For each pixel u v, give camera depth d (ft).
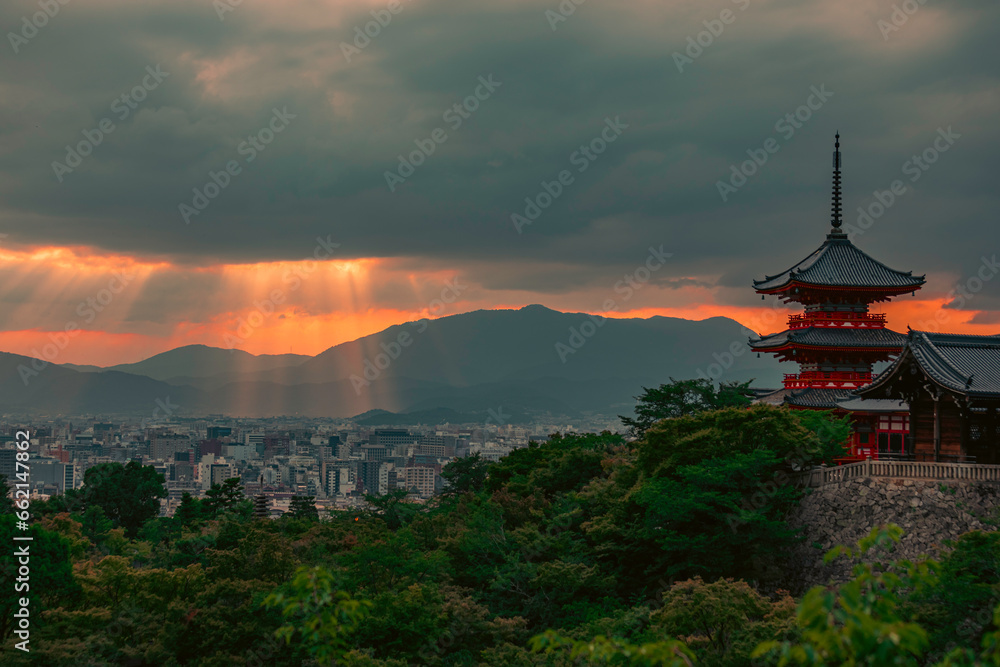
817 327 295.89
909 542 175.32
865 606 59.47
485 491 338.34
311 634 83.92
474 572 214.07
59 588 185.57
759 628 131.75
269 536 203.31
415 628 168.04
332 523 273.13
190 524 372.38
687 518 191.01
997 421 200.64
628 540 206.18
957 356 206.90
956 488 176.24
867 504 185.78
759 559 193.98
